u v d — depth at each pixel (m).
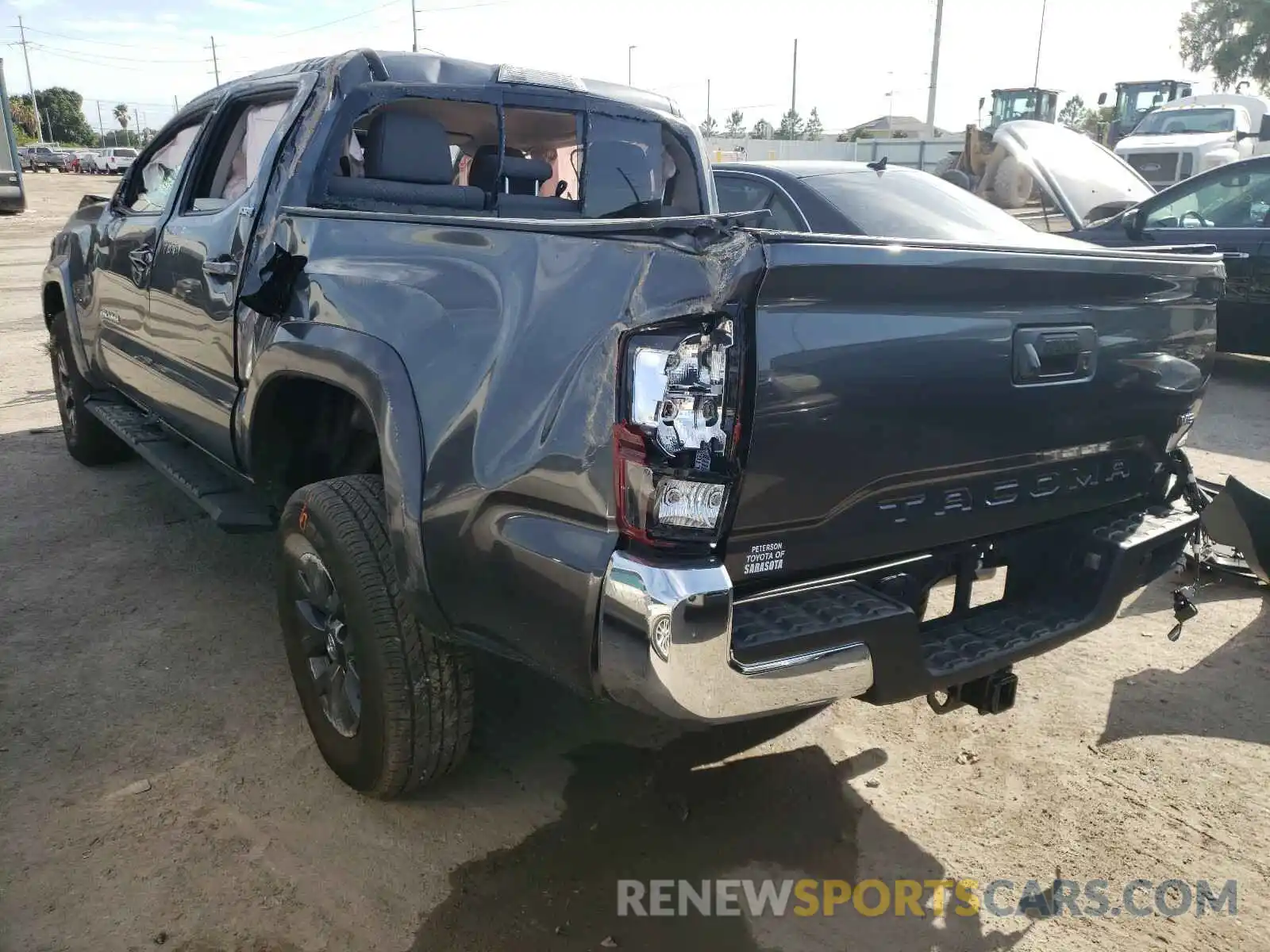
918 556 2.43
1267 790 3.02
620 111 4.01
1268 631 4.06
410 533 2.28
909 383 2.18
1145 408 2.77
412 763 2.65
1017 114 25.20
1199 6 38.31
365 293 2.60
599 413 1.94
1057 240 5.61
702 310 1.87
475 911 2.45
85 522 4.91
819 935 2.41
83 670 3.51
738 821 2.83
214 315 3.38
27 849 2.60
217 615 3.95
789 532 2.13
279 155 3.27
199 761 3.01
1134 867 2.68
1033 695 3.55
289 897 2.47
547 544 2.03
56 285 5.49
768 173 5.81
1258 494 2.99
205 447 3.79
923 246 2.08
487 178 3.88
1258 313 8.08
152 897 2.45
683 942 2.37
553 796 2.91
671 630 1.89
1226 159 17.23
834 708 3.45
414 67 3.49
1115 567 2.68
